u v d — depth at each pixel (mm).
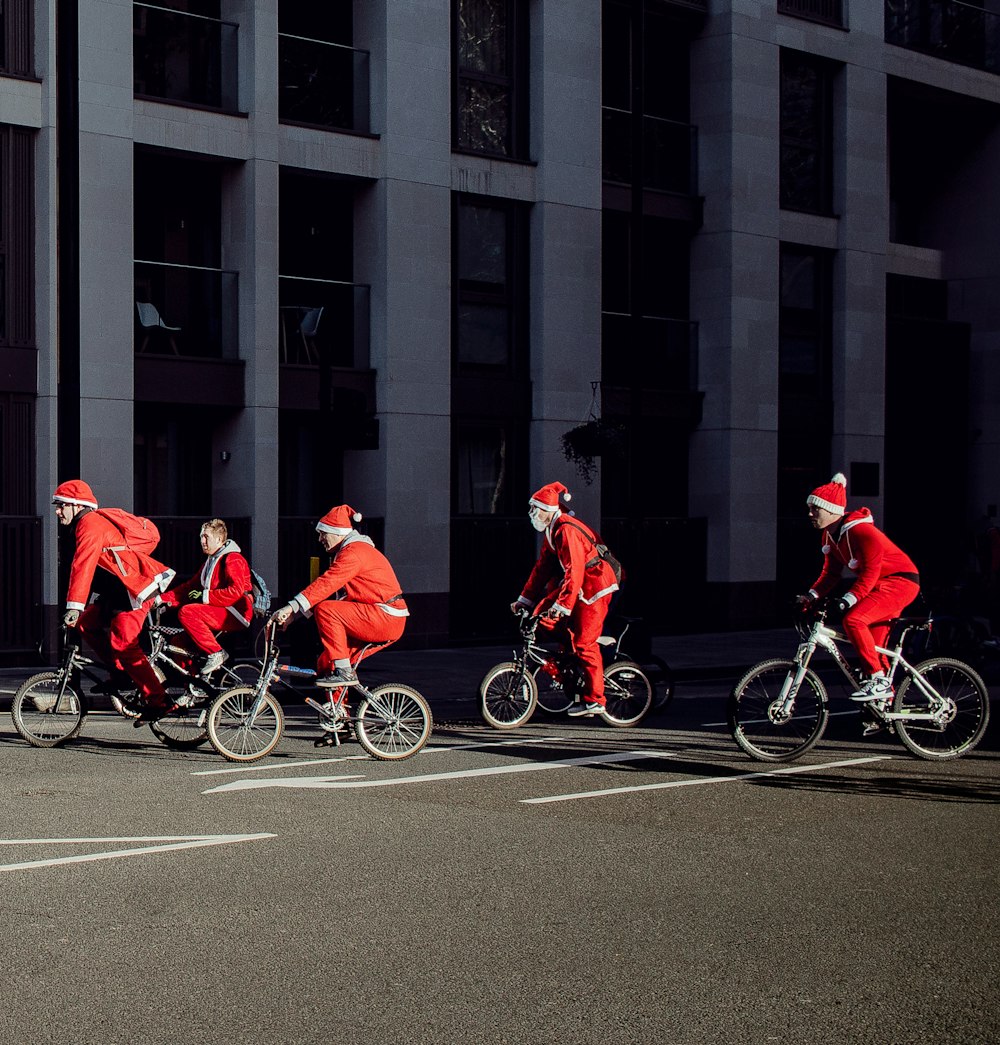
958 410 28406
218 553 11305
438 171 20750
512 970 5727
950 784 9914
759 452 24328
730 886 7070
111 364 17984
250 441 19312
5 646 17516
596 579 12648
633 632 13664
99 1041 4926
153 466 19719
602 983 5570
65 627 11055
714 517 24156
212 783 9773
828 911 6629
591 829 8352
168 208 19609
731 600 24031
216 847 7812
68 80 13938
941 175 28938
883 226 26172
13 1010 5215
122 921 6371
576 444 20859
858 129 25766
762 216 24297
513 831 8281
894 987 5555
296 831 8234
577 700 12812
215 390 19109
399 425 20344
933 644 15977
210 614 11234
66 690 11531
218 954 5906
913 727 10961
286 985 5520
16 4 17703
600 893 6922
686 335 24328
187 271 19656
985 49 28266
